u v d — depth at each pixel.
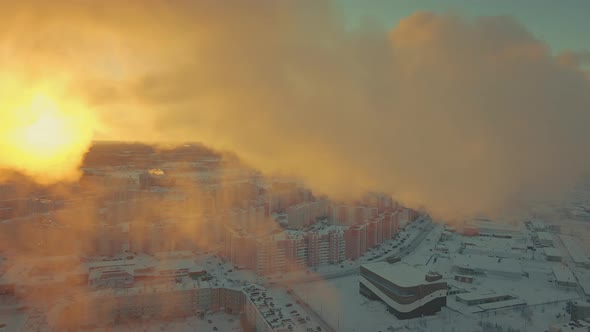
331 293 144.88
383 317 127.81
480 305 134.62
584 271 162.50
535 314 129.50
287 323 112.88
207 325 124.69
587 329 113.44
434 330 120.12
